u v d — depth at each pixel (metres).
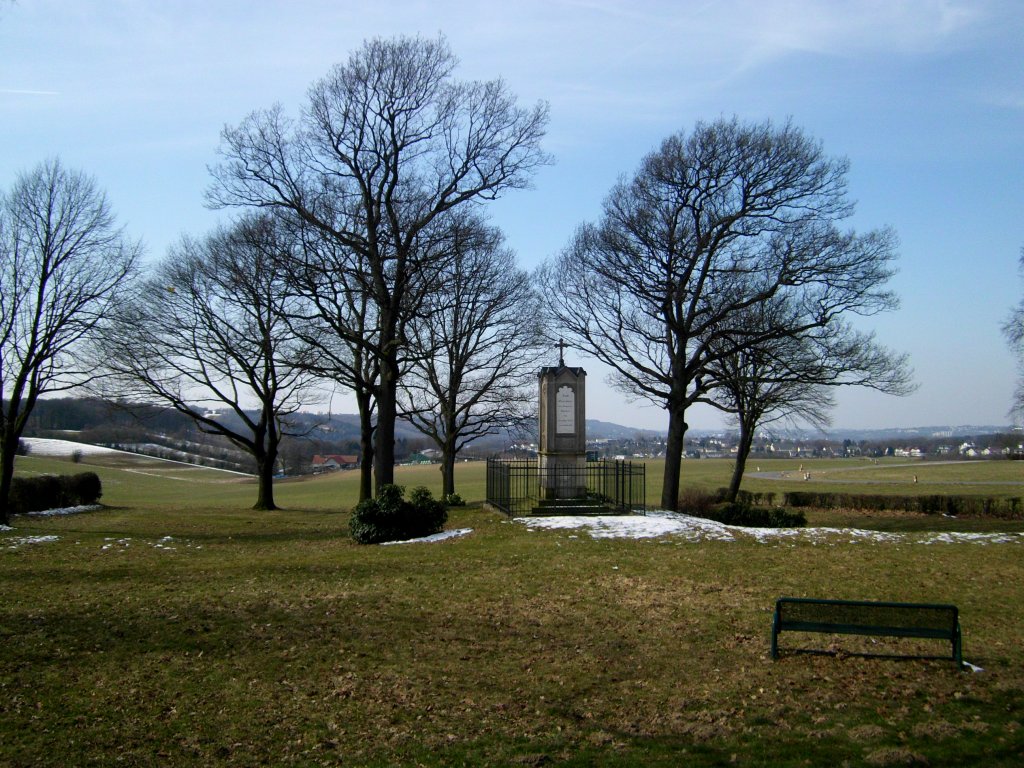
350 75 26.31
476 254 34.44
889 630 10.20
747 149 26.56
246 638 11.56
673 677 9.92
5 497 26.95
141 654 10.79
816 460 113.62
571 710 8.88
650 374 30.03
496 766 7.45
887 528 28.92
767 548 18.70
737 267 28.30
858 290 26.17
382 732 8.29
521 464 28.30
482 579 15.60
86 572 17.20
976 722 8.23
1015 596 14.14
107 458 87.31
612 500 27.27
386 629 12.04
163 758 7.64
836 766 7.23
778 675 9.90
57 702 8.97
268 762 7.59
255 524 29.17
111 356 35.69
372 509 22.11
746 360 31.17
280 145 26.58
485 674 10.07
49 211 27.64
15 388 27.02
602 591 14.43
